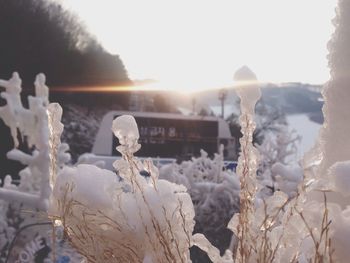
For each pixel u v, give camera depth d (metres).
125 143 2.05
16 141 7.39
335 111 2.29
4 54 34.59
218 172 9.39
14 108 7.30
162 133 19.81
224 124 19.92
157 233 1.94
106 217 1.98
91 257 2.00
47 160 7.06
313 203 1.92
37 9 36.16
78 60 41.03
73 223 2.01
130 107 42.78
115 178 2.04
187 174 9.26
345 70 2.30
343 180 1.81
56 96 38.38
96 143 18.12
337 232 1.79
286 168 5.72
